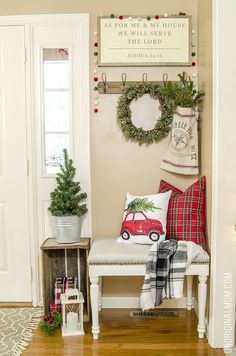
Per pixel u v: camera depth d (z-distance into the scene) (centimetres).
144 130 279
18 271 292
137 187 285
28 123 284
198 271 235
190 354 221
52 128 287
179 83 277
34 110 284
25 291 293
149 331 250
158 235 251
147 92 275
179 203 260
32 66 281
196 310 274
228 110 220
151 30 273
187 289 282
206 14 245
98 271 236
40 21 277
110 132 282
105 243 259
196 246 240
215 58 221
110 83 278
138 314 276
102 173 285
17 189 288
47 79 284
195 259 234
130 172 284
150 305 230
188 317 270
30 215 289
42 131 285
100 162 284
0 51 281
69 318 246
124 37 274
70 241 263
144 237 253
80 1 275
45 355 221
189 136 266
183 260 232
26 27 278
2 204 290
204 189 257
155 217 254
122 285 287
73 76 281
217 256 227
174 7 274
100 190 286
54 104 285
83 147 284
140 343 234
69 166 266
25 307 287
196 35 275
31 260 291
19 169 287
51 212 263
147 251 240
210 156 240
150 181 285
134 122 281
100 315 275
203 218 257
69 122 285
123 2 274
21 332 248
